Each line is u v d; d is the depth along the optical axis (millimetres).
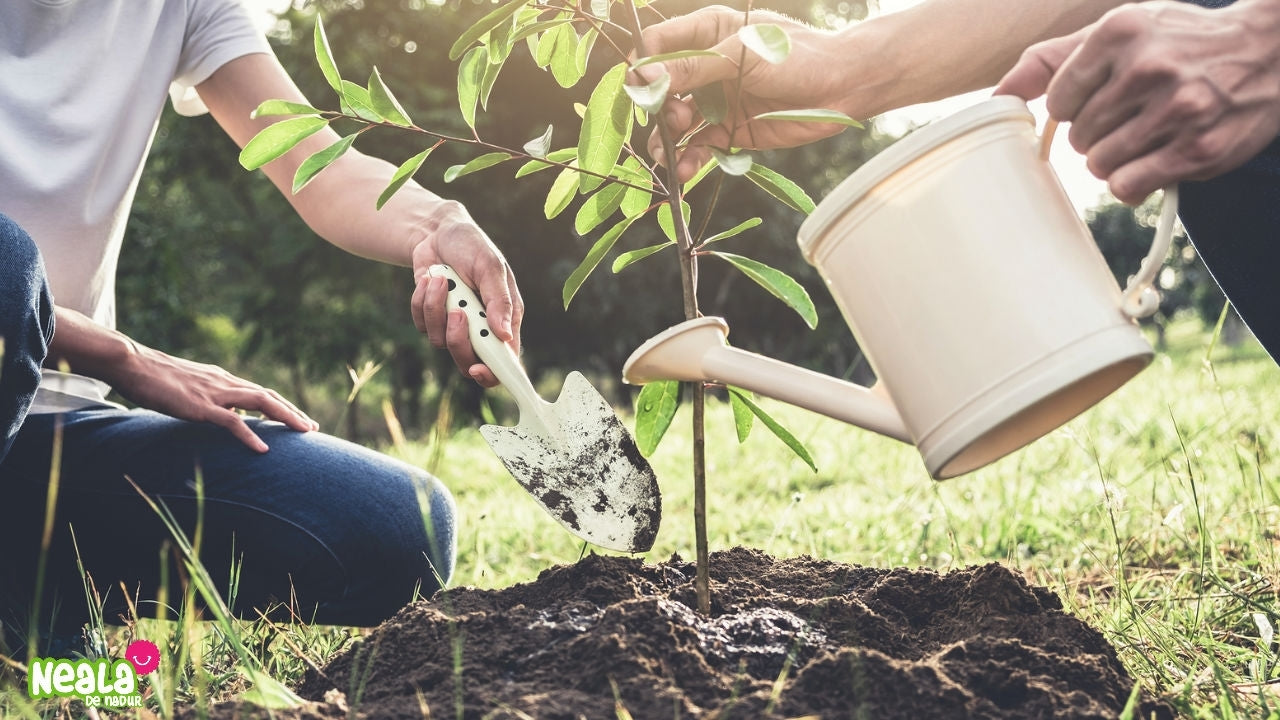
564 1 1334
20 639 1631
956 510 2891
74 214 1819
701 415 1281
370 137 11961
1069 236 1038
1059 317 1000
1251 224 1359
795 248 12656
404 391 13680
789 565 1563
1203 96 1001
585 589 1331
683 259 1268
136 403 1691
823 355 12836
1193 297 17969
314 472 1781
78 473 1764
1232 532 2264
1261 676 1392
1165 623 1682
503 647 1178
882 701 1052
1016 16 1470
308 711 1084
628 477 1421
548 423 1449
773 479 3979
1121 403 5219
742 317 12938
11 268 1337
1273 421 3594
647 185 1354
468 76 1332
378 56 12906
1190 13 1027
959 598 1364
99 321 1972
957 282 1016
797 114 1143
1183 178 1043
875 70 1461
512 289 1634
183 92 2156
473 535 3096
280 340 13484
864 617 1266
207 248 13391
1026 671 1137
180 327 11992
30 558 1807
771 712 1029
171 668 1388
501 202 12688
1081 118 1063
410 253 1765
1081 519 2572
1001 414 1001
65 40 1841
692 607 1343
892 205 1034
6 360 1361
